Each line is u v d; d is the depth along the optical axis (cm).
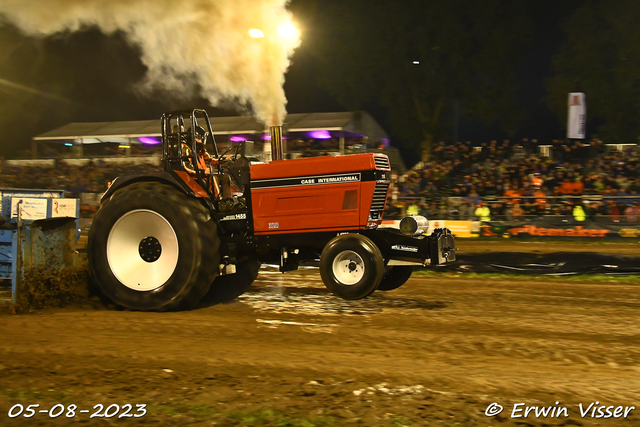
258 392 397
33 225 664
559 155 1778
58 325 582
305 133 2102
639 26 2039
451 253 679
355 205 652
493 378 426
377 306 679
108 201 687
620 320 606
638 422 357
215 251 655
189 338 534
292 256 699
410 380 421
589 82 2133
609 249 1246
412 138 2362
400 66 2288
